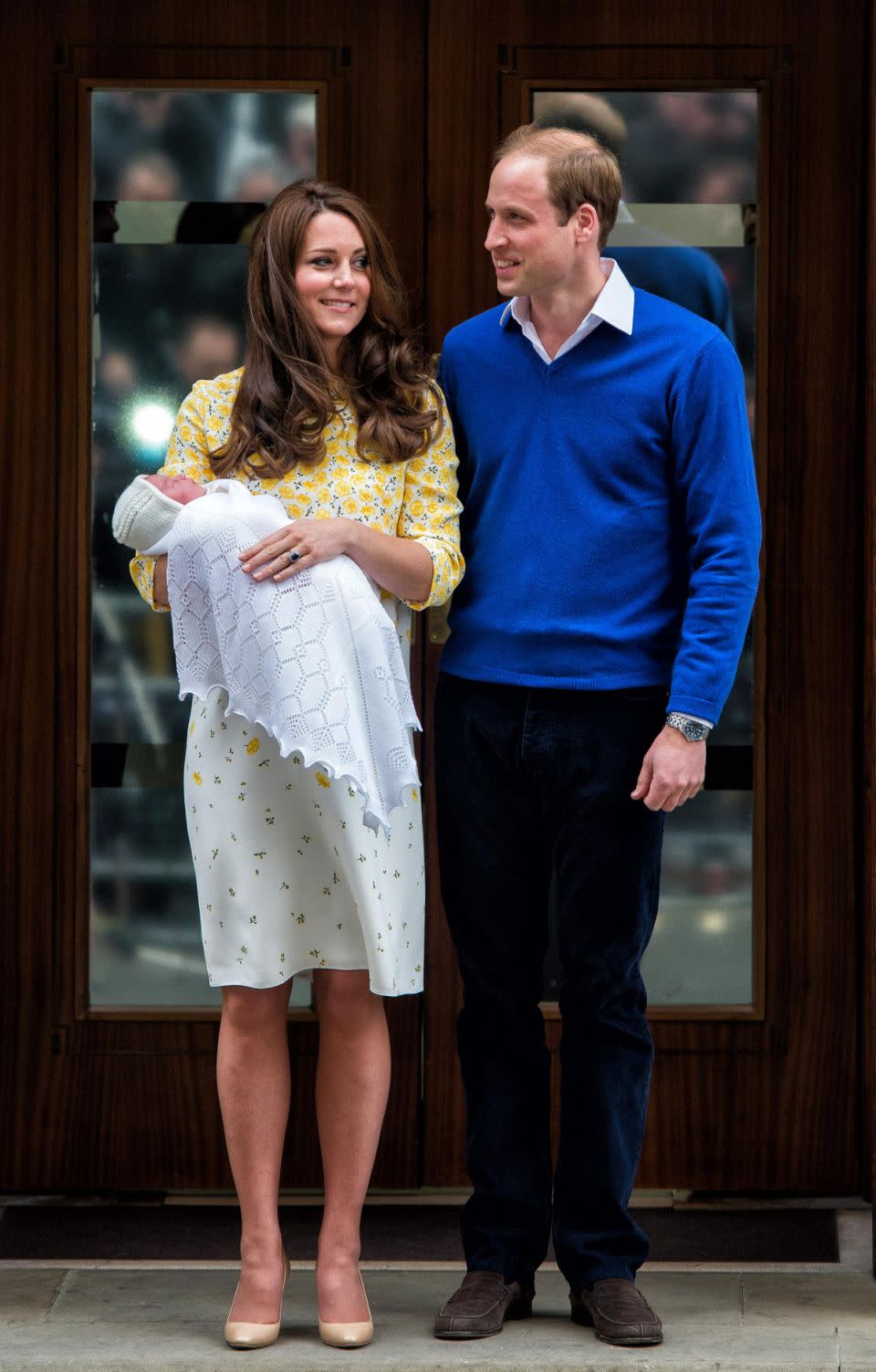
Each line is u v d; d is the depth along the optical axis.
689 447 5.94
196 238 7.64
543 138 5.93
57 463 7.59
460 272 7.58
